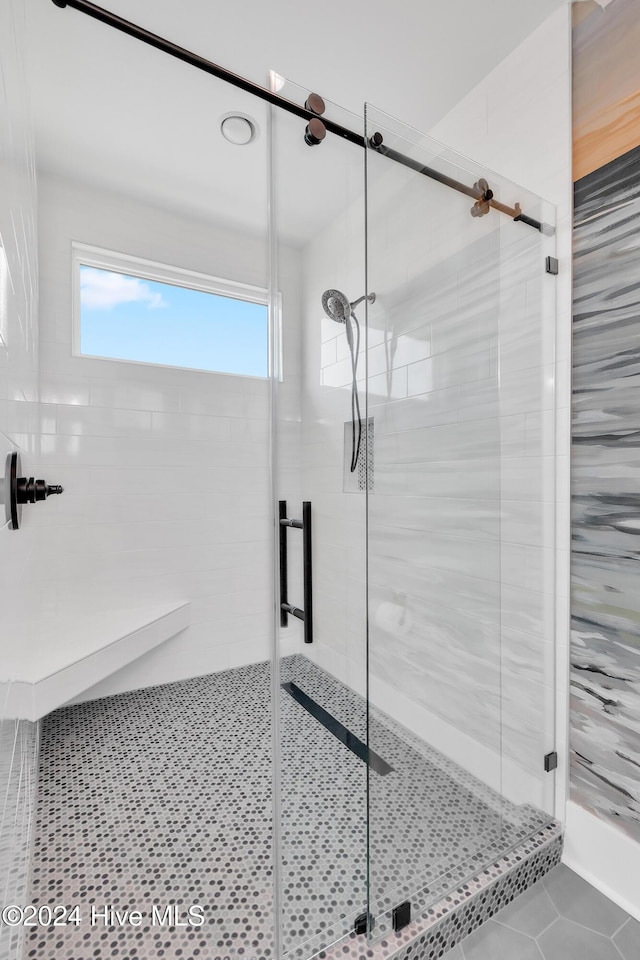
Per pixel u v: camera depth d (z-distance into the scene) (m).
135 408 2.36
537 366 1.41
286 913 1.09
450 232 1.38
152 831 1.43
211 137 1.90
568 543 1.34
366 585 1.26
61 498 2.17
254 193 2.28
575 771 1.34
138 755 1.83
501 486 1.50
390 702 1.22
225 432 2.59
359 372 1.35
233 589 2.62
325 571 1.31
